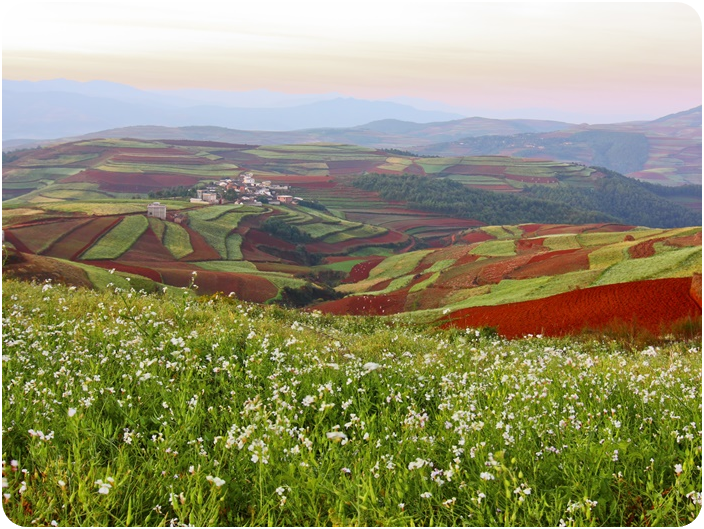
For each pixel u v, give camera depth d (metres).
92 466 4.68
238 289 105.06
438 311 50.19
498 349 13.93
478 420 5.97
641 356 10.78
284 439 5.25
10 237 130.38
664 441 5.50
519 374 8.00
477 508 4.34
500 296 64.88
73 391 6.57
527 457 5.11
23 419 5.70
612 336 29.41
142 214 168.00
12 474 4.80
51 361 7.80
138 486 4.73
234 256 153.38
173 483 4.73
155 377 6.96
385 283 118.19
